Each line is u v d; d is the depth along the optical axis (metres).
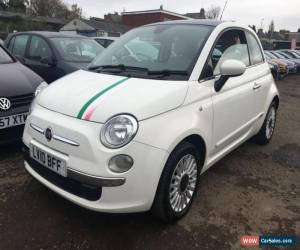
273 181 3.94
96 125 2.55
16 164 3.99
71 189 2.70
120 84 2.90
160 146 2.58
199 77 3.09
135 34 3.91
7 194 3.33
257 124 4.48
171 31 3.64
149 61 3.33
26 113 4.05
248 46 4.21
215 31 3.48
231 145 3.87
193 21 3.80
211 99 3.20
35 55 6.71
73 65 6.04
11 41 7.48
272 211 3.29
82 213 3.08
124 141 2.47
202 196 3.49
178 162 2.82
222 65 3.20
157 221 3.00
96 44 7.19
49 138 2.74
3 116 3.87
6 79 4.18
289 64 17.67
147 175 2.55
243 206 3.35
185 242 2.78
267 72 4.64
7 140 3.96
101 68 3.46
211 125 3.21
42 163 2.84
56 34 6.93
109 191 2.50
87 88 2.92
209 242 2.80
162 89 2.80
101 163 2.47
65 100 2.83
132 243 2.73
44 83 4.41
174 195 2.90
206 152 3.21
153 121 2.60
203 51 3.23
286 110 8.30
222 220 3.10
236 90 3.66
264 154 4.77
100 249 2.64
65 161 2.61
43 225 2.89
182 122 2.79
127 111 2.55
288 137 5.71
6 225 2.87
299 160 4.63
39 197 3.29
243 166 4.32
